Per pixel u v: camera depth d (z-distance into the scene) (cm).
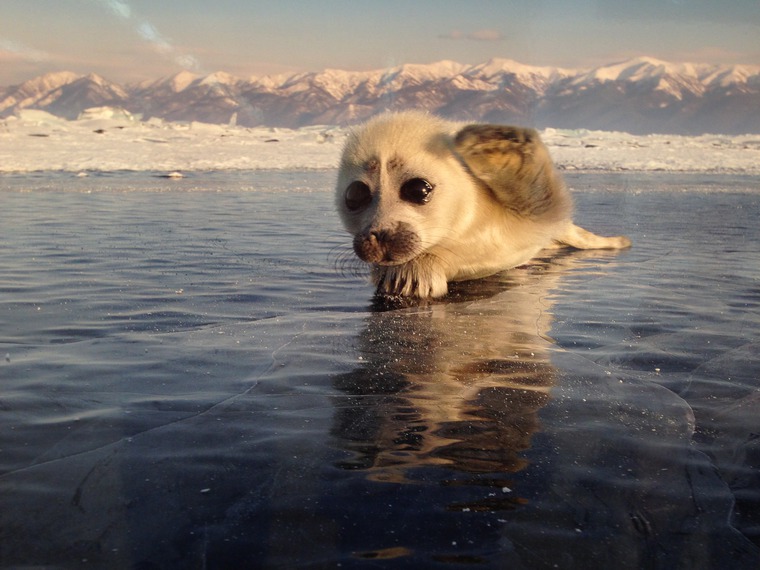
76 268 85
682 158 395
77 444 33
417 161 74
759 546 25
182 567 23
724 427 36
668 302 67
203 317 62
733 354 49
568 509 27
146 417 37
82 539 25
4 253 95
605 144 547
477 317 62
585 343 53
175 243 105
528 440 34
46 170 276
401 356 50
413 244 72
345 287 77
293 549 24
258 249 101
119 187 210
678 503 28
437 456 32
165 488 29
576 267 89
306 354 50
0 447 33
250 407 39
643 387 42
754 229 122
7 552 24
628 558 24
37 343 53
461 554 24
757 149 504
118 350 51
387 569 23
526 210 78
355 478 30
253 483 29
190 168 305
